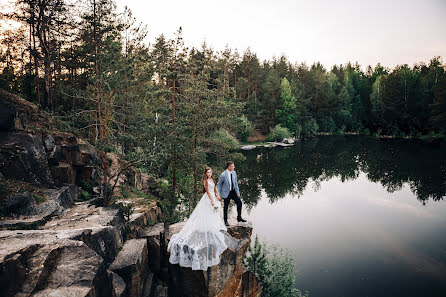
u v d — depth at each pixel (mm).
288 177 38094
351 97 90500
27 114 13445
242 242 8375
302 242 18531
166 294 8234
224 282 7574
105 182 12594
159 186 23109
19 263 4824
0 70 26812
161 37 26000
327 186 33781
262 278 11883
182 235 7297
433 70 74188
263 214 24453
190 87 18344
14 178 10258
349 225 21672
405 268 15062
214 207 7219
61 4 18516
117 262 7594
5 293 4387
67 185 12961
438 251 16891
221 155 20016
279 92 74812
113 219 9344
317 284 13664
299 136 74875
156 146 13586
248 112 71125
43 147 12266
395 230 20391
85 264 5633
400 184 32938
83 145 16000
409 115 71000
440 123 60844
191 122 17734
